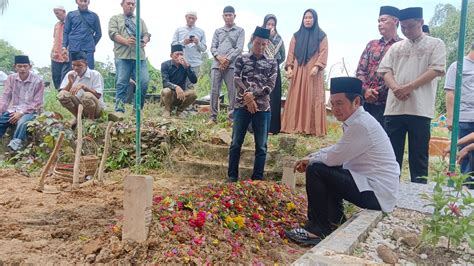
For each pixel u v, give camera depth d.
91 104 7.32
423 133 5.06
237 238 3.76
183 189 5.69
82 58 7.37
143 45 8.12
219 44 7.97
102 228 3.76
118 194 5.31
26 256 3.15
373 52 5.87
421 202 4.44
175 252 3.11
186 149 7.22
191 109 9.52
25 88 7.97
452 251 3.34
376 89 5.75
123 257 3.12
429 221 3.35
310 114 7.59
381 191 4.00
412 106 5.03
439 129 10.84
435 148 8.91
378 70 5.32
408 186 4.98
